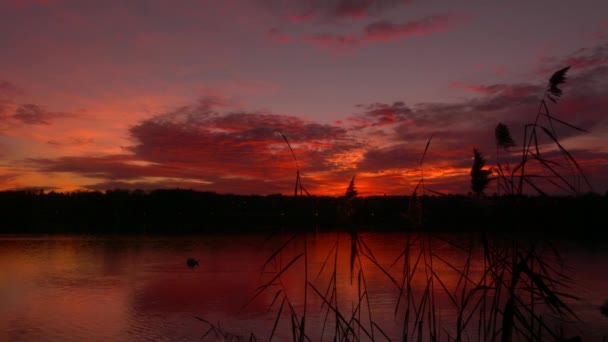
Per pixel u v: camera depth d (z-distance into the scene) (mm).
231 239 88562
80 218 130750
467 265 4652
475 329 14211
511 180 4055
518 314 3943
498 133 4062
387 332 18312
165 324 25328
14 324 26438
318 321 22984
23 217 128500
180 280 40188
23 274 45094
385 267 40062
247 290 34500
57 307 30531
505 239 4102
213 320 25469
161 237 96375
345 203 4934
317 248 58875
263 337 21250
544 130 3811
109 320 26859
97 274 44500
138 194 138000
